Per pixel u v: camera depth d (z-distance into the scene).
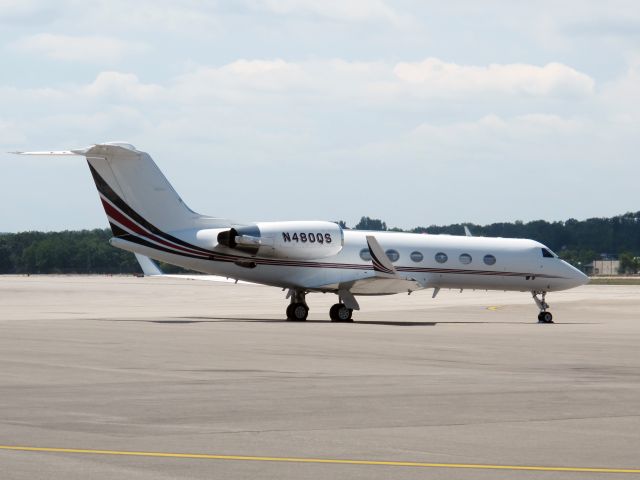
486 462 22.86
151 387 35.88
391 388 36.12
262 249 84.06
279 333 65.00
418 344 57.12
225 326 73.00
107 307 115.06
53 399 32.62
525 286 93.50
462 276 91.69
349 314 85.44
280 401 32.53
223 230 83.44
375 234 89.94
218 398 33.16
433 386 36.81
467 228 96.44
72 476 20.75
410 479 20.98
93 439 25.38
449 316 99.88
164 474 21.17
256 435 26.25
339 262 86.44
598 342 60.41
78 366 42.72
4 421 28.09
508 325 81.88
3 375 39.28
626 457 23.61
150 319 84.69
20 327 69.06
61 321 78.50
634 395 34.66
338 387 36.28
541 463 22.83
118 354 48.38
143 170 82.62
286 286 86.25
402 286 85.31
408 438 26.00
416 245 90.69
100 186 82.12
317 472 21.61
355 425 27.97
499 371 42.44
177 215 83.88
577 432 27.05
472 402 32.66
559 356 50.09
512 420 29.03
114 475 20.94
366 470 21.84
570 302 140.00
